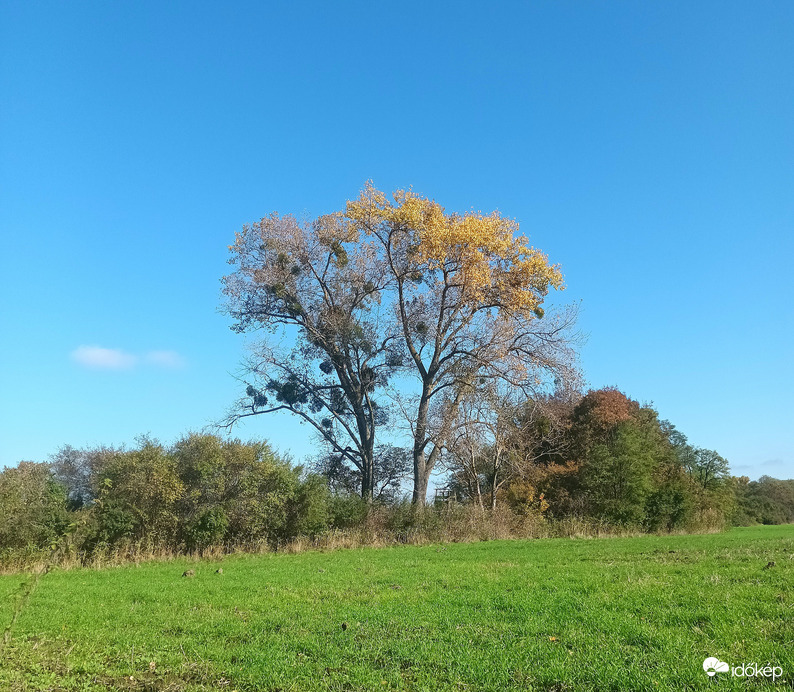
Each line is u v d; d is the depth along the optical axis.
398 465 44.41
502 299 37.12
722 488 57.81
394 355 41.38
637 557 18.72
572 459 45.50
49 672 7.78
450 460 39.38
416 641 8.36
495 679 6.84
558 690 6.55
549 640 8.05
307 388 42.12
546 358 36.88
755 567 14.23
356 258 40.91
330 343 41.00
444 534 31.56
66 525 21.33
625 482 39.53
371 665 7.53
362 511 31.97
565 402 39.34
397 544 29.77
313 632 9.19
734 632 7.77
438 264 36.59
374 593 12.56
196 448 26.50
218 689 7.09
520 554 21.61
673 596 10.24
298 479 28.92
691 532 39.78
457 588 12.75
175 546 24.69
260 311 41.66
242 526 26.70
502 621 9.30
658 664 6.79
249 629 9.53
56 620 10.53
